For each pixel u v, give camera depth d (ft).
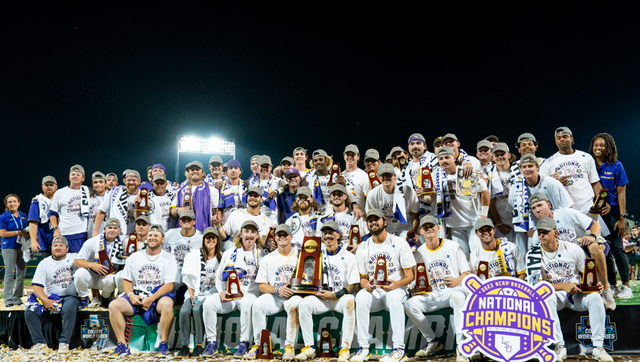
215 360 18.20
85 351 19.97
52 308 20.49
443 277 18.61
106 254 21.36
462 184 20.61
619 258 22.45
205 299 19.38
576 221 19.39
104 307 22.56
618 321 17.81
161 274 20.36
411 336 18.81
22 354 19.56
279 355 18.94
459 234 21.42
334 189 21.63
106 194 25.38
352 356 18.02
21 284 28.63
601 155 22.88
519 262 18.52
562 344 17.12
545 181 20.33
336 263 18.99
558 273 17.88
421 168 20.99
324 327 19.06
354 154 24.59
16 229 28.30
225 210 25.27
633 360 16.85
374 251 19.17
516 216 20.45
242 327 18.97
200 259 20.38
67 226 25.49
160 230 20.56
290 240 19.88
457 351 17.03
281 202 25.17
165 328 19.49
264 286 19.30
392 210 21.61
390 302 17.94
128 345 19.61
